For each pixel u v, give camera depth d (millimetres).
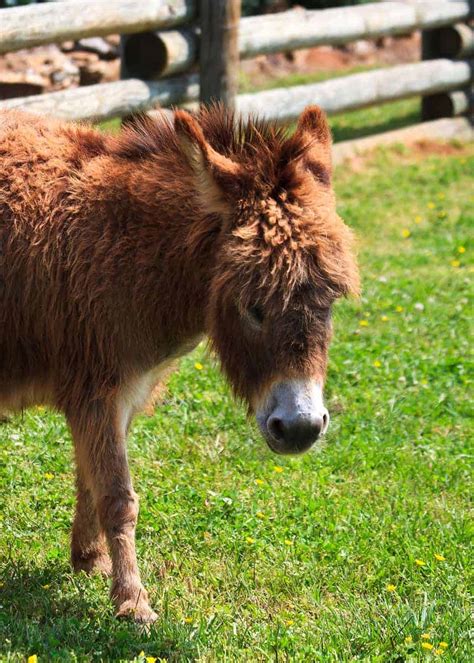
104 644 4059
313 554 4992
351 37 12164
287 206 4016
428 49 14062
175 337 4535
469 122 14305
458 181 12266
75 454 4566
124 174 4465
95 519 4809
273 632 4258
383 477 5848
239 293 3965
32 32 7809
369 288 8750
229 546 5027
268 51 10922
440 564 4914
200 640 4156
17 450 5801
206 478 5684
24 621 4164
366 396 6754
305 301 3916
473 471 5918
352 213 10867
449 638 4258
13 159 4504
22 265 4410
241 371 4145
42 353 4535
